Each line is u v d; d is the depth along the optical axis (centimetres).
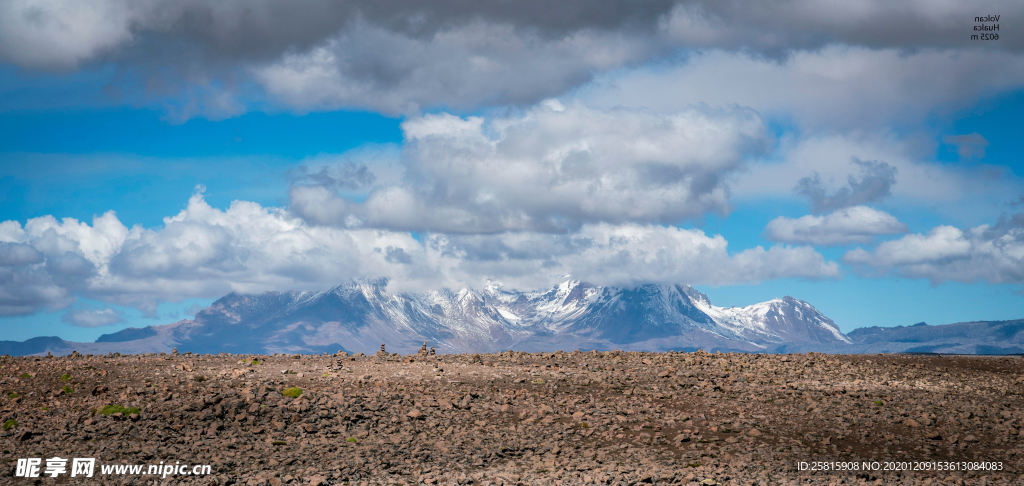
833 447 3538
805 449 3512
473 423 3916
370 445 3484
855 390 4747
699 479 3072
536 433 3772
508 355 6206
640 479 3042
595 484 2997
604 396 4544
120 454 3162
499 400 4334
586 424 3916
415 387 4572
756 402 4409
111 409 3691
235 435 3519
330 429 3666
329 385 4538
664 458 3400
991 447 3562
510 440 3644
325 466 3155
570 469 3219
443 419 3944
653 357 6075
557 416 4069
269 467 3122
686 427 3906
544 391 4609
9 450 3155
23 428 3438
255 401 3906
